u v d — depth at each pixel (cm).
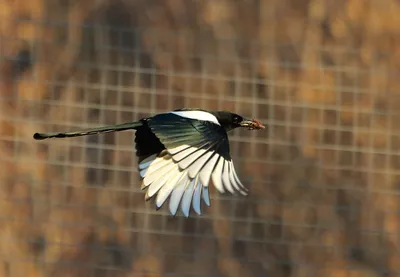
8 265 1341
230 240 1400
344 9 1488
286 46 1457
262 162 1423
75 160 1382
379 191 1456
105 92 1398
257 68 1443
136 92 1404
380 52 1488
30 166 1370
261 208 1413
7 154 1366
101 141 1388
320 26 1478
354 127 1461
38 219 1361
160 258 1379
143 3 1427
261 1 1465
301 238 1420
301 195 1428
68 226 1366
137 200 1383
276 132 1435
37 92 1384
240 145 1421
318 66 1462
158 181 847
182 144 855
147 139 904
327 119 1454
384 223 1449
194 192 834
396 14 1499
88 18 1411
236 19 1451
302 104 1448
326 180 1441
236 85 1433
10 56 1388
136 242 1377
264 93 1438
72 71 1396
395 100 1478
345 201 1444
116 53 1409
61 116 1385
